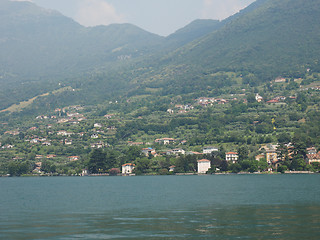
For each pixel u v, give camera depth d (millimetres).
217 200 119375
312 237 65312
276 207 100625
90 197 137125
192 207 103625
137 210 99438
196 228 73750
